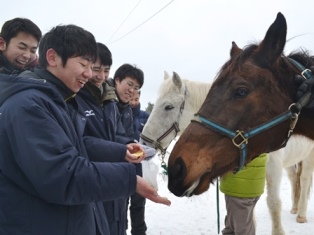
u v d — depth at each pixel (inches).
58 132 46.7
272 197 141.7
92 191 46.8
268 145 71.3
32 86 48.8
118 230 80.1
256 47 73.4
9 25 75.9
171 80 140.1
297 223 181.5
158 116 136.9
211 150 68.2
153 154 78.9
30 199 47.1
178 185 66.8
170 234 160.2
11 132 45.3
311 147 172.1
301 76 71.9
